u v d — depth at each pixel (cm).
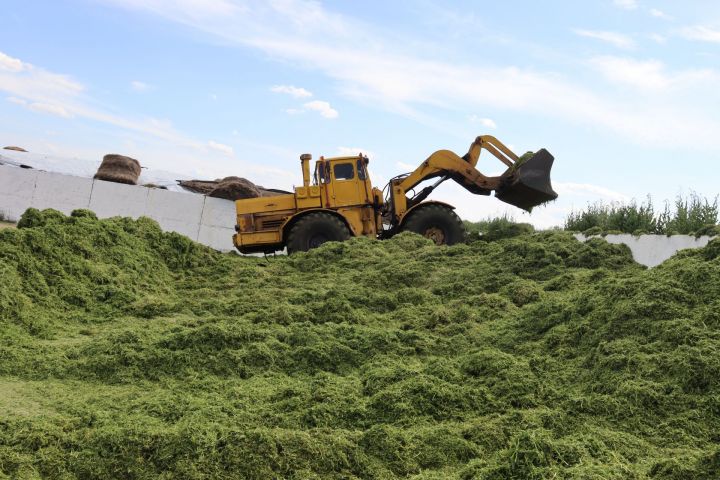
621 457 434
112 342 697
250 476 425
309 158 1461
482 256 1079
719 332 563
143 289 1002
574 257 993
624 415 499
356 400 552
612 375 555
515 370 584
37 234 964
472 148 1539
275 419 514
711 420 484
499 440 478
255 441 445
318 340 701
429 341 718
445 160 1503
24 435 455
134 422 498
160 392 596
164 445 446
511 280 930
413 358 679
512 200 1531
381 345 700
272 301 907
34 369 648
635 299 645
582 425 488
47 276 916
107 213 1917
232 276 1115
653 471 403
